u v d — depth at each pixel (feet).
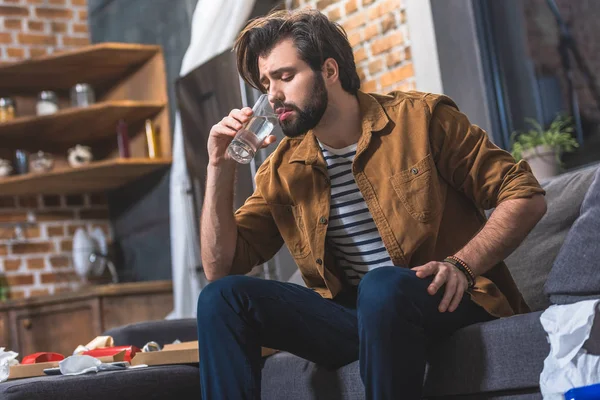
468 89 11.71
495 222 5.44
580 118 11.01
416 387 5.02
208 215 6.42
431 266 5.22
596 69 10.81
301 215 6.20
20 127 16.87
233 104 13.24
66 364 6.58
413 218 5.76
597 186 5.93
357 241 5.99
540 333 4.79
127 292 15.31
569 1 11.05
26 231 17.58
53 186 17.40
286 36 5.83
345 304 6.15
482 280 5.65
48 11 18.47
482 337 5.09
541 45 11.36
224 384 5.45
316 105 5.78
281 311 5.70
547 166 10.51
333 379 5.94
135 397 6.46
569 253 5.74
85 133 17.79
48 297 15.56
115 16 18.52
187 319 9.00
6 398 5.94
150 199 17.22
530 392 4.88
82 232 17.10
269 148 12.24
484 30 11.77
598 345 4.49
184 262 15.30
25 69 17.06
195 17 15.10
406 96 6.13
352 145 6.03
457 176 5.88
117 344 8.67
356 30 13.10
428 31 11.82
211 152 6.25
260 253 6.71
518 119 11.59
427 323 5.22
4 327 15.46
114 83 18.08
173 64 16.93
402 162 5.85
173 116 17.01
